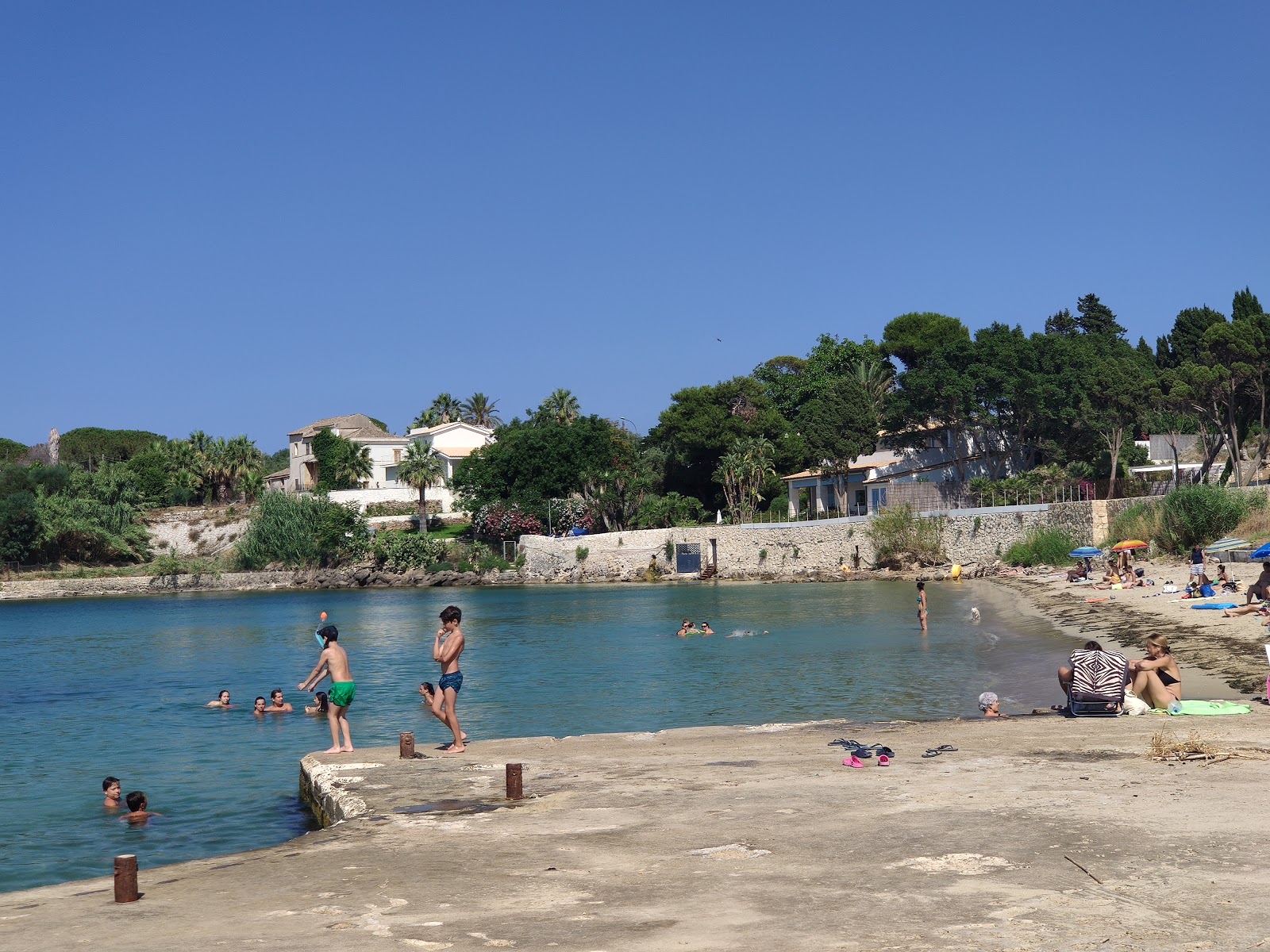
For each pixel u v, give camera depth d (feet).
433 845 37.22
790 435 385.29
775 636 150.71
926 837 34.81
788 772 48.80
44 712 102.32
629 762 53.83
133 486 431.02
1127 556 184.14
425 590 330.75
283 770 70.23
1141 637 109.60
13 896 33.63
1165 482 265.13
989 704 70.79
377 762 55.57
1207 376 230.89
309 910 29.73
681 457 402.72
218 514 434.71
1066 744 52.65
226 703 103.71
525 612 218.79
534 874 32.71
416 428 571.28
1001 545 262.88
